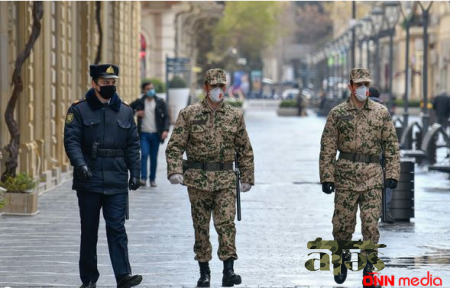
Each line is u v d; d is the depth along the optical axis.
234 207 19.17
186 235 26.31
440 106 70.31
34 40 30.36
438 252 23.52
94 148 18.19
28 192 30.06
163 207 32.56
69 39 43.69
